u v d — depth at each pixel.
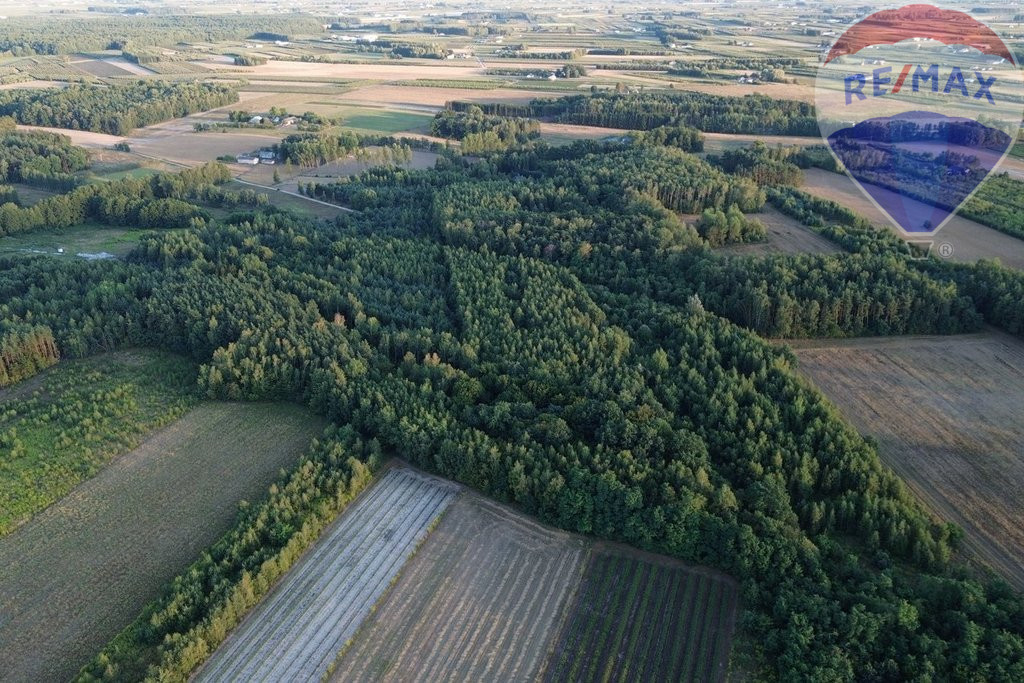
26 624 73.50
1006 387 107.44
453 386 104.44
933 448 95.25
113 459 97.31
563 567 79.94
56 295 134.00
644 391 100.81
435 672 68.50
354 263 143.62
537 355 110.88
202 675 68.25
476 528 85.56
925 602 69.75
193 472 94.88
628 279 135.88
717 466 89.12
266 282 136.50
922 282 124.44
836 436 90.75
